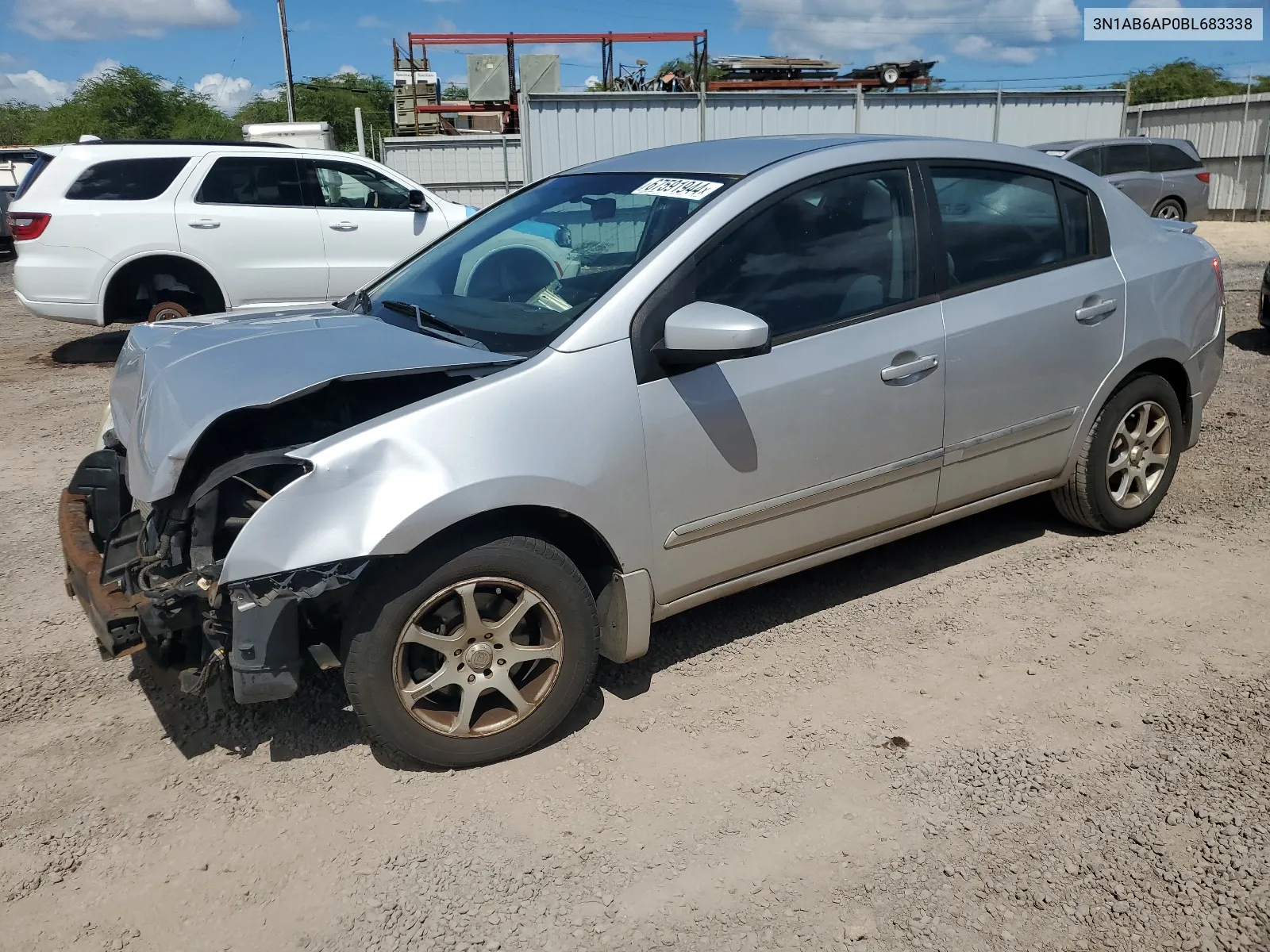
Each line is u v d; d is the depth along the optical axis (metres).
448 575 2.86
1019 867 2.57
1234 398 6.91
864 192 3.60
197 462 2.92
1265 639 3.63
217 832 2.80
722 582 3.42
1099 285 4.12
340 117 53.56
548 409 2.93
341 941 2.41
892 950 2.33
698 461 3.19
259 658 2.73
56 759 3.15
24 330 11.81
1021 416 3.97
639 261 3.19
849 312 3.50
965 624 3.83
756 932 2.40
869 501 3.65
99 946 2.42
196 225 9.27
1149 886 2.49
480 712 3.06
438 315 3.52
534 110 18.27
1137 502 4.55
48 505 5.57
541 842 2.73
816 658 3.63
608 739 3.19
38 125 55.69
